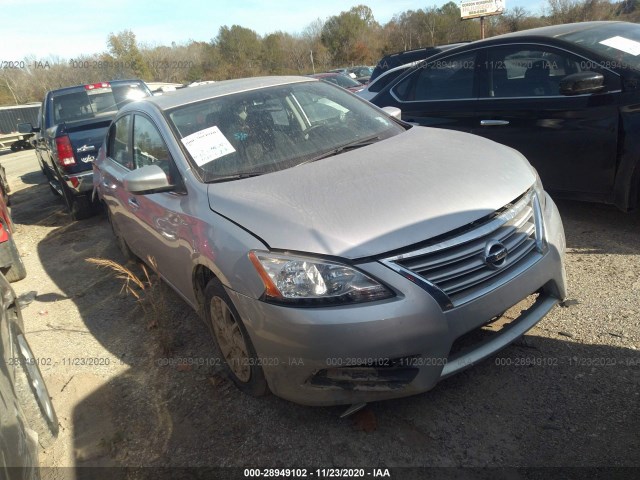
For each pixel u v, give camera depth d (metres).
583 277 3.51
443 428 2.43
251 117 3.37
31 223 7.75
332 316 2.15
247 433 2.60
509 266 2.43
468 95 4.83
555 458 2.17
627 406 2.37
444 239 2.27
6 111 24.98
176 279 3.33
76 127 6.74
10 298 2.77
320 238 2.25
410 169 2.67
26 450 1.67
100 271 5.19
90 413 2.98
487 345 2.44
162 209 3.19
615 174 3.92
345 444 2.42
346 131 3.41
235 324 2.69
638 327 2.89
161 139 3.36
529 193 2.68
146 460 2.54
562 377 2.61
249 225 2.45
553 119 4.19
